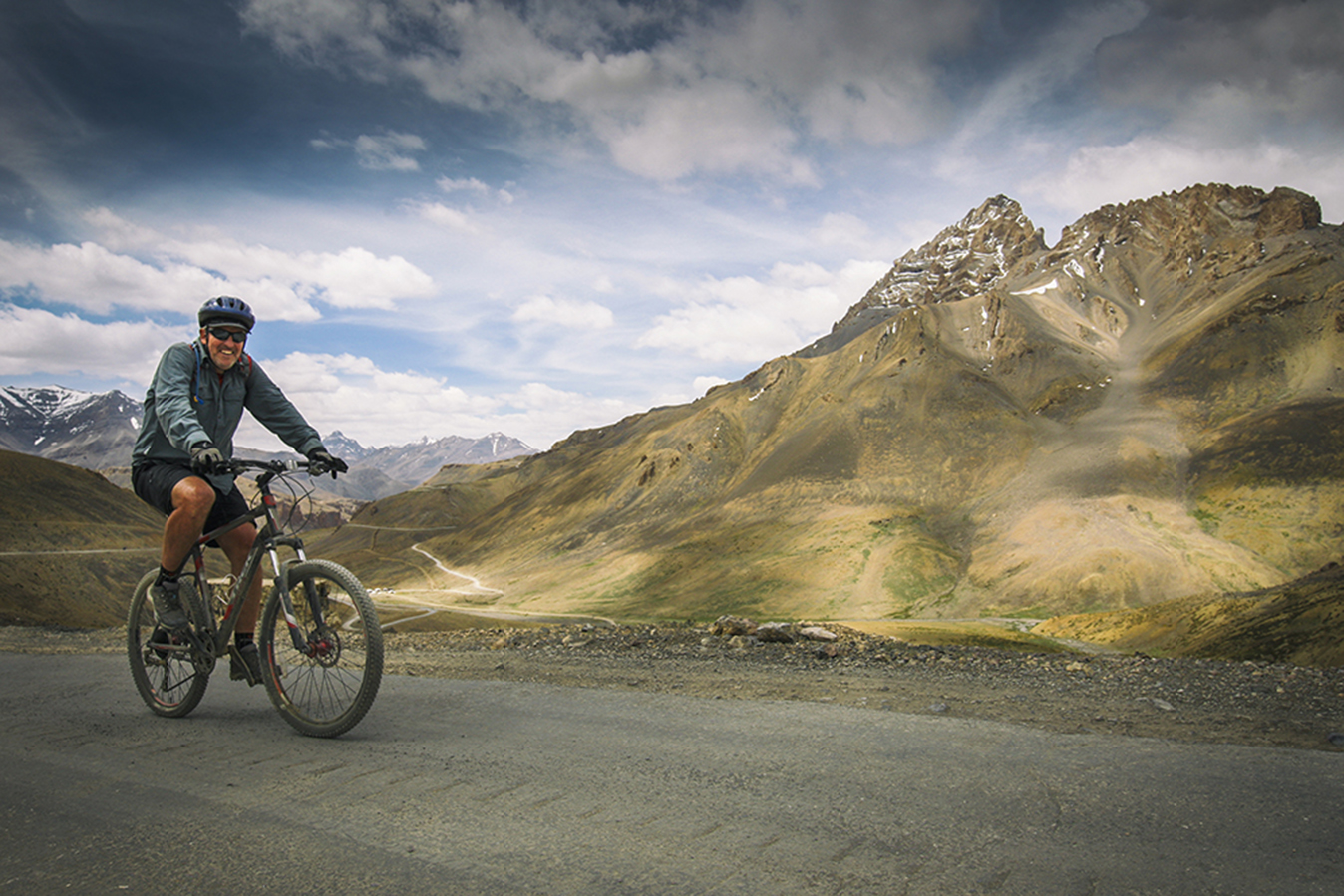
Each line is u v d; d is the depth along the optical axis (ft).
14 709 15.23
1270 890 6.50
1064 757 10.57
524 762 10.55
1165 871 6.91
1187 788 9.20
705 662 21.89
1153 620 241.96
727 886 6.68
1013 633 292.40
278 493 13.61
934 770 10.03
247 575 13.21
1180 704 15.55
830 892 6.54
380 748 11.41
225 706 15.08
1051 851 7.40
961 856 7.29
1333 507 524.93
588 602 629.92
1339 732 12.91
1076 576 490.49
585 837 7.86
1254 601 213.05
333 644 12.19
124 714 14.52
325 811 8.74
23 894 6.81
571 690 15.90
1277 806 8.55
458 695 15.55
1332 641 162.40
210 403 13.71
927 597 518.78
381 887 6.79
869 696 16.58
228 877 7.07
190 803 9.14
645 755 10.88
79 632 33.27
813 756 10.75
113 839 8.07
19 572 522.88
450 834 7.97
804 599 546.26
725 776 9.86
